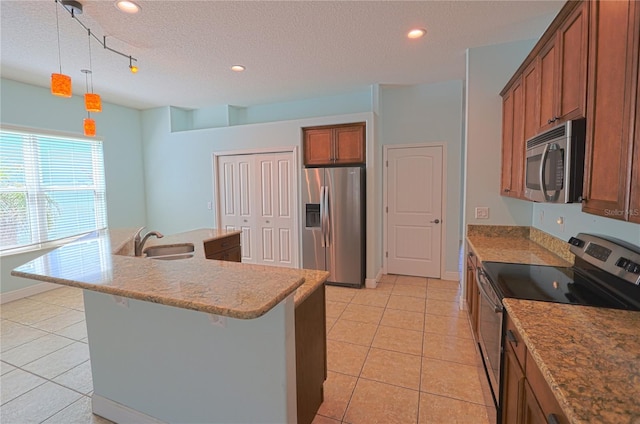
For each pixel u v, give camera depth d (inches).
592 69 55.3
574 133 59.1
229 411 60.1
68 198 176.1
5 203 149.6
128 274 54.9
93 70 138.9
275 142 181.9
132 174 212.2
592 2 55.6
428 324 121.0
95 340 73.2
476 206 127.6
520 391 50.6
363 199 164.4
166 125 210.4
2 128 146.8
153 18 94.9
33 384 87.1
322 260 170.7
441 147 169.3
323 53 123.1
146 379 68.0
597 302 58.2
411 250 181.2
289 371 55.1
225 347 58.8
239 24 99.3
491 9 92.9
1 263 145.9
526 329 47.7
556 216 99.3
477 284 94.6
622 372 36.6
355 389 83.6
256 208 192.1
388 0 87.5
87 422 73.2
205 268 58.9
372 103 168.9
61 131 170.4
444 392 82.0
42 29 101.3
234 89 170.1
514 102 105.3
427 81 161.8
